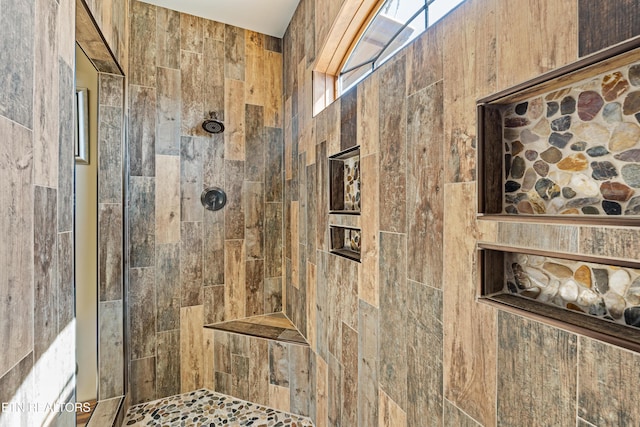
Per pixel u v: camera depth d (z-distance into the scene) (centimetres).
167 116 207
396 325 112
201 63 218
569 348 60
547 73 63
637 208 55
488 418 76
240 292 232
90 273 182
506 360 72
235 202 230
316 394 180
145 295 201
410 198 104
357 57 167
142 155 200
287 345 195
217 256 224
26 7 71
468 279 81
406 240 106
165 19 207
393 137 113
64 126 93
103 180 181
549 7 62
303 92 202
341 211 156
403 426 108
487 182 78
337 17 150
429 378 96
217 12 213
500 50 72
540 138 71
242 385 205
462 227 83
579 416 58
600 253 55
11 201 66
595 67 57
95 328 182
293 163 224
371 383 128
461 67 83
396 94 111
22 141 70
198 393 211
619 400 53
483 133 77
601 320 60
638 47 49
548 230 63
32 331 74
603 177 60
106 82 182
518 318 69
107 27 151
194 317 215
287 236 238
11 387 65
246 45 233
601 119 60
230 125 228
